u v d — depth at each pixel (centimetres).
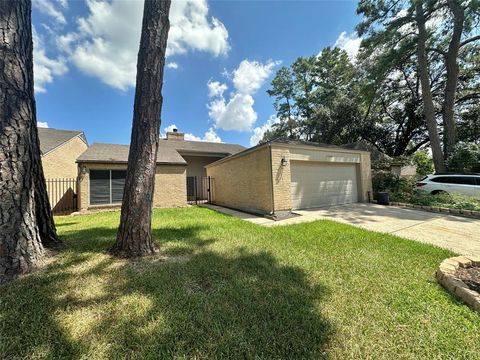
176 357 158
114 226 604
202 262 330
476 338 175
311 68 2528
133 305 219
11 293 238
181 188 1222
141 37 374
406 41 1296
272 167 779
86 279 273
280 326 189
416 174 1515
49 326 187
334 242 433
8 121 281
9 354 160
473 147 1012
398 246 405
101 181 1037
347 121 1683
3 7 284
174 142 1823
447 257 348
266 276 285
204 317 201
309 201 897
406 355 159
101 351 162
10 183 280
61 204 1184
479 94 1366
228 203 1141
